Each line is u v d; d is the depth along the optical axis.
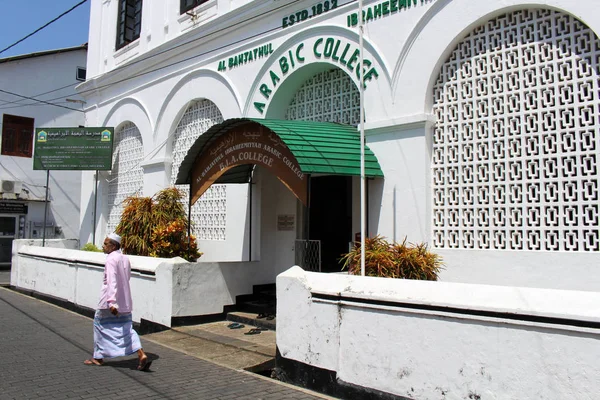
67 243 17.28
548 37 6.95
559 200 6.63
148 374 6.41
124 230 11.96
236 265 10.05
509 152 7.18
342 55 9.40
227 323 9.30
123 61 16.36
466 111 7.74
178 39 13.55
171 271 8.96
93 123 17.75
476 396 4.43
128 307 6.82
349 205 10.23
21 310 11.44
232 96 11.93
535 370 4.11
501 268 7.05
